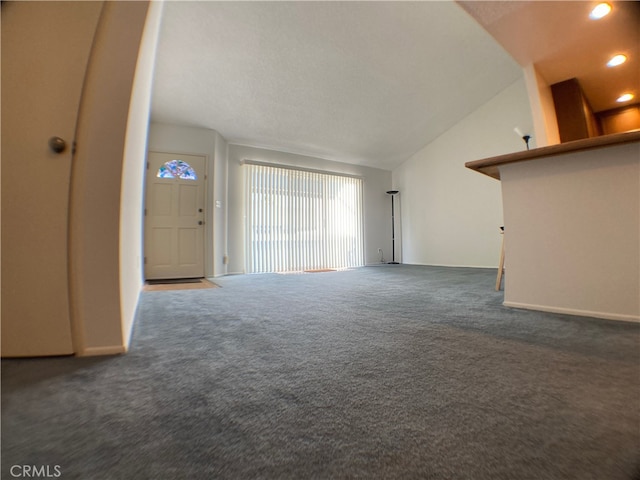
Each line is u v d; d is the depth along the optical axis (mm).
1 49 1092
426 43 3701
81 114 1137
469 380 892
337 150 5777
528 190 1841
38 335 1108
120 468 534
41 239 1112
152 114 4074
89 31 1139
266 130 4777
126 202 1308
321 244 5836
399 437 623
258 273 4949
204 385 877
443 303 2113
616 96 3682
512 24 2484
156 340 1321
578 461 544
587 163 1644
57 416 711
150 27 1465
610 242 1587
